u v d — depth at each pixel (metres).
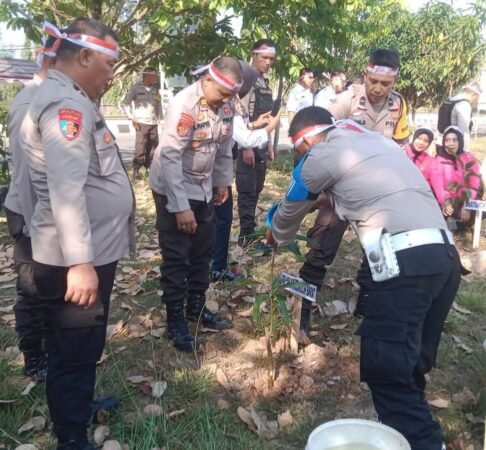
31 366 3.05
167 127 3.10
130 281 4.50
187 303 3.66
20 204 2.65
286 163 9.73
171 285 3.36
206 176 3.38
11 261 4.98
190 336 3.42
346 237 5.40
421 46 12.84
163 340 3.52
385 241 2.25
